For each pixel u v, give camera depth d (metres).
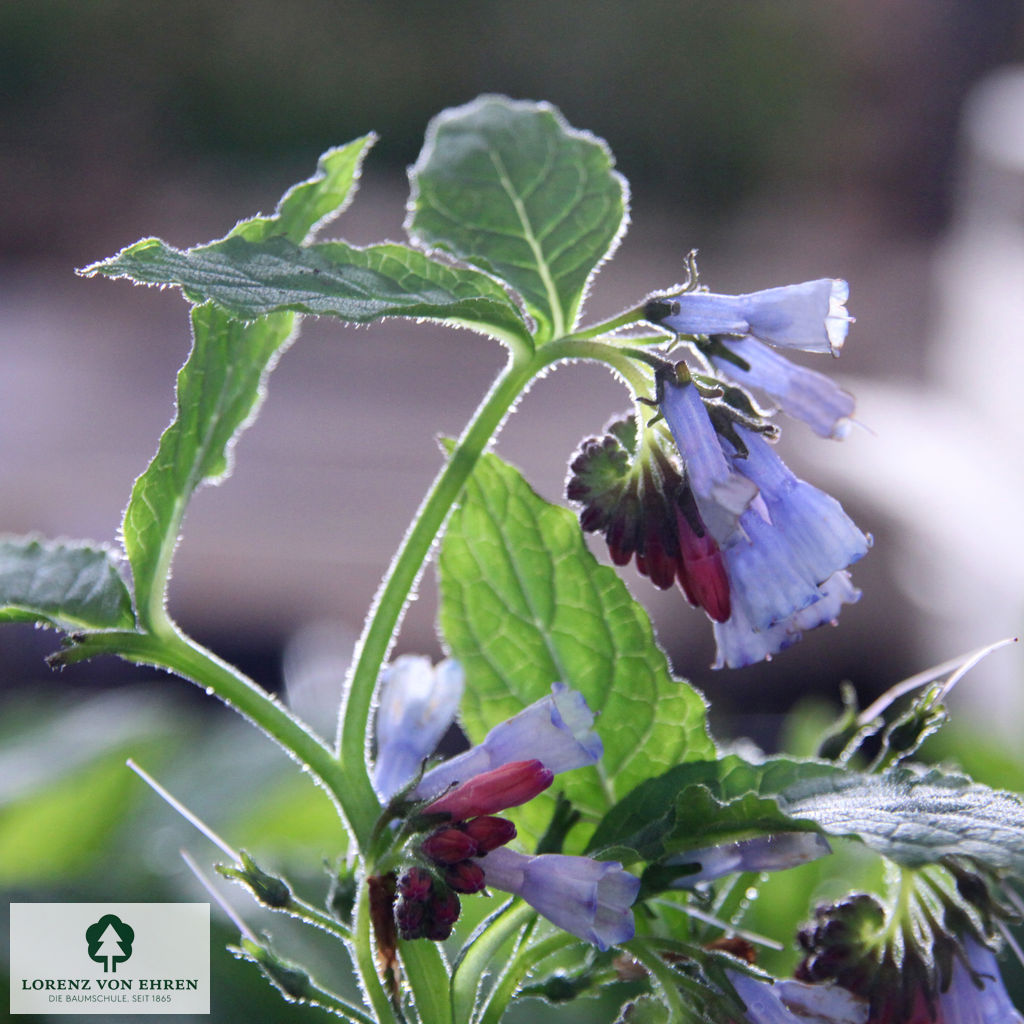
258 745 1.04
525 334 0.72
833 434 0.72
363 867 0.72
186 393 0.73
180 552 2.04
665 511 0.72
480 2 3.89
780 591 0.71
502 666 0.75
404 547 0.73
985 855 0.70
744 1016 0.71
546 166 0.76
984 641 1.47
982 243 1.90
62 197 3.74
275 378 2.60
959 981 0.72
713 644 1.88
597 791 0.74
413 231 0.75
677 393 0.72
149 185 3.85
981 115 2.13
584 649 0.75
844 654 1.86
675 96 3.81
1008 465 1.59
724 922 0.73
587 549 0.75
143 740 1.05
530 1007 0.81
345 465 2.24
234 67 3.93
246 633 1.99
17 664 1.75
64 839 0.98
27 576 0.73
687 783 0.73
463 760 0.71
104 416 2.43
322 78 3.96
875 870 0.83
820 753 0.73
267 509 2.11
